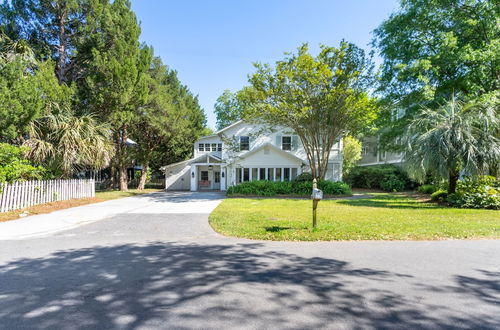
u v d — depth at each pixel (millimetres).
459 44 15461
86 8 16516
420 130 11617
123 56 16547
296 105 15547
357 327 2451
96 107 16141
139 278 3629
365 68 14914
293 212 9344
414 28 16594
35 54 14969
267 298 3033
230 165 21156
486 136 10219
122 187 22000
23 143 11719
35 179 11898
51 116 12219
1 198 8945
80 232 6543
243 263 4215
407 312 2717
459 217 7914
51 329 2416
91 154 13070
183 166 26109
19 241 5680
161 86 22047
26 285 3396
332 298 3029
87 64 16703
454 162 10266
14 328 2428
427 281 3498
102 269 3973
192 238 5898
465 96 15125
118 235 6223
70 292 3197
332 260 4336
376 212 9195
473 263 4180
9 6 14977
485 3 14055
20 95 9945
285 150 22656
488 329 2424
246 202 13086
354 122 16641
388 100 18031
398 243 5328
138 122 21156
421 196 15625
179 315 2666
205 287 3332
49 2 15422
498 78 14500
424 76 15531
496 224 6773
